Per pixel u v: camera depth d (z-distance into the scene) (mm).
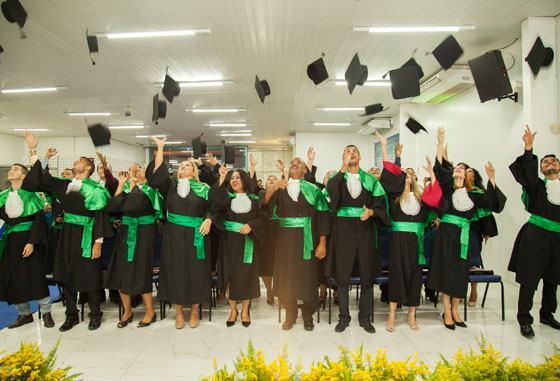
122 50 5195
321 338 2936
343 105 8570
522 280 3035
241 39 4852
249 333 3062
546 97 4137
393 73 3744
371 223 3188
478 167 5801
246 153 15688
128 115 8664
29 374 1346
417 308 3756
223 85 6879
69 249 3199
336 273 3127
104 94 7418
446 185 3170
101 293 3588
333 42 4992
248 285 3189
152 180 3115
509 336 2973
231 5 3977
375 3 3947
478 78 3750
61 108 8625
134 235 3219
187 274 3154
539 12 4117
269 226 3818
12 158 12219
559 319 3391
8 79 6434
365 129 10547
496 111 5340
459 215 3152
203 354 2648
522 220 4680
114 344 2846
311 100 8109
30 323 3377
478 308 3738
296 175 3248
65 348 2775
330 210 3232
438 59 4012
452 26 4453
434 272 3189
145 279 3191
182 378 2295
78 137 12844
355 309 3768
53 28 4480
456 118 6504
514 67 4930
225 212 3312
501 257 5070
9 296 3184
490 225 3803
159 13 4129
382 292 3943
